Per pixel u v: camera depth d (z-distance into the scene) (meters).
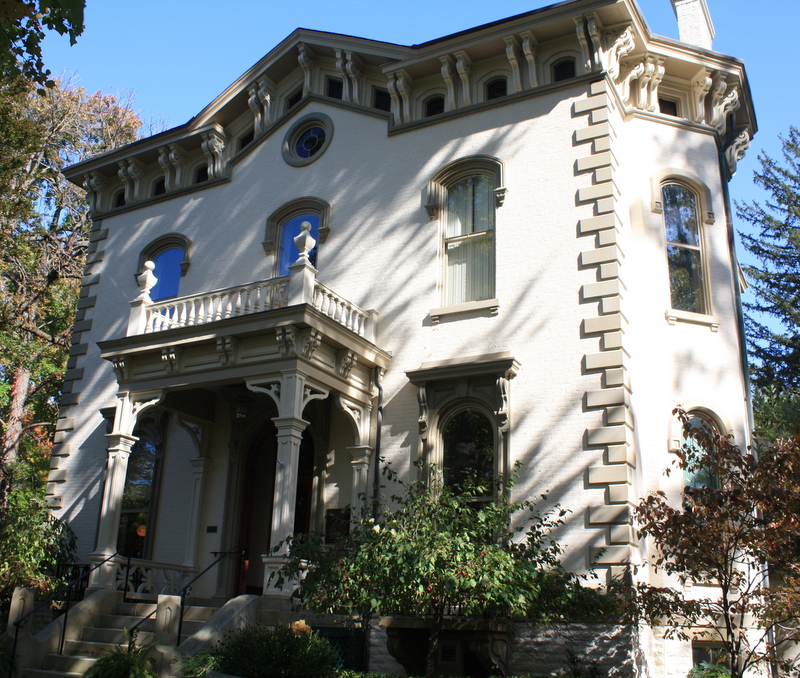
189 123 21.53
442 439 15.91
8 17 8.59
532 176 16.69
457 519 12.45
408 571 11.38
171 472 19.05
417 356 16.66
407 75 18.61
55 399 34.66
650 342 16.17
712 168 18.03
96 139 35.53
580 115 16.56
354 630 14.28
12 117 20.95
